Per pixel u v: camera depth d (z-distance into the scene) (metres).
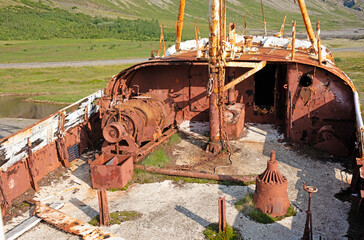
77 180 9.95
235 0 182.25
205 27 115.50
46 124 9.95
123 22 105.19
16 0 124.06
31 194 9.21
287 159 10.59
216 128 11.19
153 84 13.84
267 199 7.82
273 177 7.81
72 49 68.25
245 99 13.55
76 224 7.64
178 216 8.03
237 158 10.77
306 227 6.79
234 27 10.49
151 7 166.62
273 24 138.00
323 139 10.87
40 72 42.81
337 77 10.87
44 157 9.99
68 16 110.44
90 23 106.44
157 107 11.60
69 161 11.05
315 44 12.01
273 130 12.89
